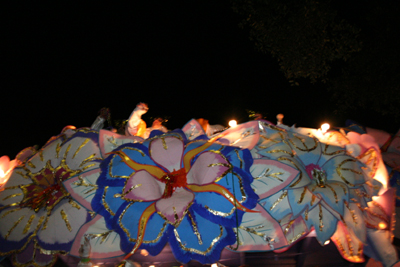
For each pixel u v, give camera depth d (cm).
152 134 263
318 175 252
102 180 231
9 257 245
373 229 265
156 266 246
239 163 233
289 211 230
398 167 342
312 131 311
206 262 210
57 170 253
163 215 217
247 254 250
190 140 260
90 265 224
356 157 280
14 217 244
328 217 238
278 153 247
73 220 231
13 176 262
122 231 218
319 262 257
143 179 234
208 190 226
